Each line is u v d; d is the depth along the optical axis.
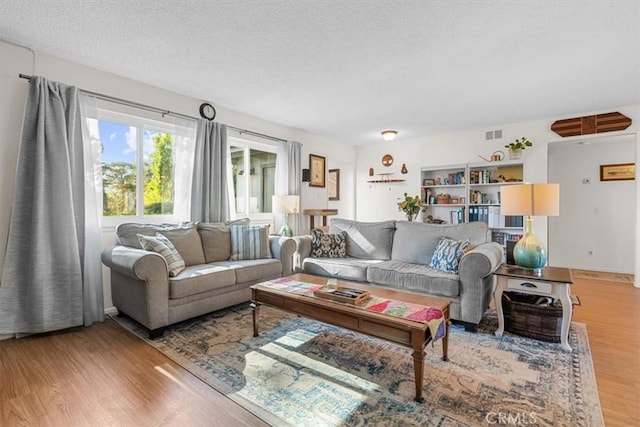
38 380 1.85
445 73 3.02
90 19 2.16
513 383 1.79
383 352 2.19
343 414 1.54
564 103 3.90
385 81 3.21
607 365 2.00
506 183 4.84
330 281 2.54
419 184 5.82
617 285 4.12
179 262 2.79
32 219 2.46
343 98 3.72
